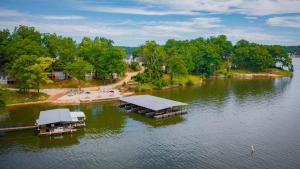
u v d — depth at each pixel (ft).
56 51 472.03
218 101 399.65
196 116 326.03
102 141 251.80
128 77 572.92
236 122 304.50
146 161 213.87
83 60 456.04
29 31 487.61
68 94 411.34
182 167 204.54
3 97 307.58
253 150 229.86
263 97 429.79
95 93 426.51
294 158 219.00
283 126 291.79
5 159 216.54
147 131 277.23
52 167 204.64
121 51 499.92
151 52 527.81
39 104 367.86
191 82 552.82
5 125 284.20
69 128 274.57
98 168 203.31
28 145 241.76
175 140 254.27
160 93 453.17
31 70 376.48
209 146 240.94
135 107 355.97
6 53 422.00
